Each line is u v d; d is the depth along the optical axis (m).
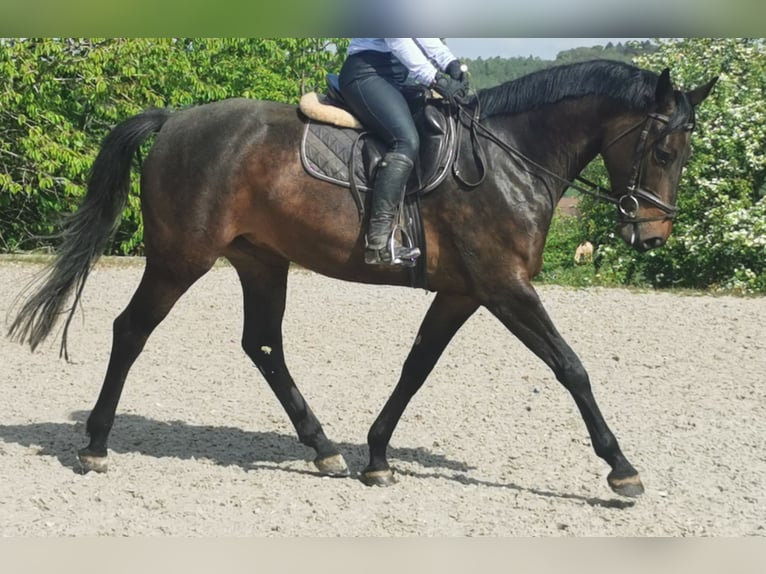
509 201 5.21
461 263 5.30
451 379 8.23
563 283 15.66
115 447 6.16
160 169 5.50
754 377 8.48
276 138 5.41
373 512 5.11
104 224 5.68
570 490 5.55
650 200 5.23
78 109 16.50
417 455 6.20
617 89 5.27
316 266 5.49
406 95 5.46
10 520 4.81
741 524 5.01
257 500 5.24
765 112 16.92
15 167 16.27
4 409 7.07
